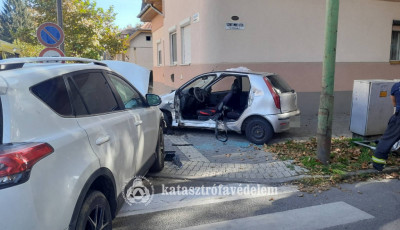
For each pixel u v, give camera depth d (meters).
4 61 2.69
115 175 3.21
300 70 10.26
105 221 2.98
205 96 8.02
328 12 5.18
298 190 4.75
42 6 15.88
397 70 11.54
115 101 3.74
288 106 7.13
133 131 3.86
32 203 2.01
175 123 7.78
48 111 2.47
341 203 4.30
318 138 5.64
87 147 2.71
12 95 2.21
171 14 13.02
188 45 11.27
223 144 7.12
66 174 2.35
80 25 15.79
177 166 5.72
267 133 6.95
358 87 6.74
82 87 3.12
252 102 6.99
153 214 4.04
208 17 9.40
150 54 26.53
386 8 10.95
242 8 9.49
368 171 5.36
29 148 2.09
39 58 3.05
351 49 10.84
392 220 3.83
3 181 1.93
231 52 9.59
